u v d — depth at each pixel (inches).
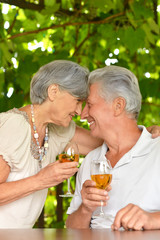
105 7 164.1
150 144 101.2
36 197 110.7
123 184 98.8
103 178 90.7
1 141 103.9
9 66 164.4
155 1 173.8
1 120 106.5
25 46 171.8
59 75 106.1
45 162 113.3
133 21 164.9
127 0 171.2
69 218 104.0
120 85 101.8
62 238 67.2
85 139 120.3
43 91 107.6
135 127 104.3
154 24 165.3
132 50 165.2
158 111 182.5
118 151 104.3
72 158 106.3
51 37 181.2
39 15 174.7
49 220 209.9
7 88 165.0
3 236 70.7
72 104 108.0
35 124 110.3
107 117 102.5
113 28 173.6
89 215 98.7
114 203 99.0
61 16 176.9
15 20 172.2
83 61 187.0
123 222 79.5
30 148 109.8
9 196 102.0
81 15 178.5
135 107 102.7
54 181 102.0
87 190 90.0
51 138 115.4
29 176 109.0
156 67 187.8
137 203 96.4
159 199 96.1
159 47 185.8
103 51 185.0
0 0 157.5
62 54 169.2
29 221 110.6
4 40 150.9
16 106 163.8
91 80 105.1
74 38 187.8
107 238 66.6
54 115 109.4
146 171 98.2
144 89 176.6
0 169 104.0
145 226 80.0
